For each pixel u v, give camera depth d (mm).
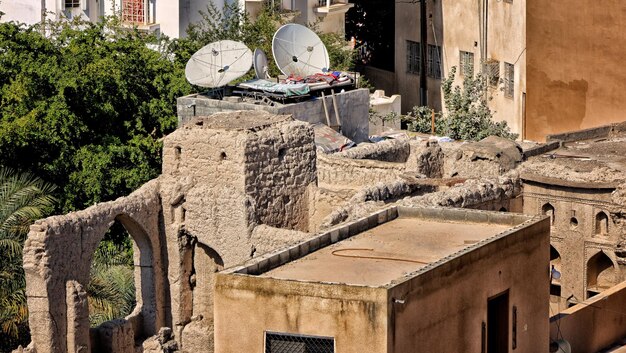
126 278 51000
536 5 57938
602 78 57250
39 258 45000
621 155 49281
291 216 48656
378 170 50531
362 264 32594
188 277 48562
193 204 47812
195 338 48469
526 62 59031
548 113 58531
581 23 57344
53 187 55219
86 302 45781
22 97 58719
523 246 33906
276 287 30828
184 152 48188
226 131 47719
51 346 45375
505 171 49812
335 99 57531
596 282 47250
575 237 47125
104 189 56688
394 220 35625
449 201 44750
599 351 38906
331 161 51250
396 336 30375
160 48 68875
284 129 48469
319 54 59438
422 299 30938
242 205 47125
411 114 70750
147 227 47875
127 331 46812
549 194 47344
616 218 46406
